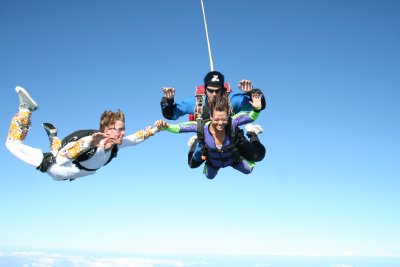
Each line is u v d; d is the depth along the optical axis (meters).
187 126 6.27
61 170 5.52
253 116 6.09
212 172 6.95
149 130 6.15
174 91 6.30
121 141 5.48
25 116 5.63
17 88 5.57
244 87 6.11
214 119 5.88
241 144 6.48
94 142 5.23
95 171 5.77
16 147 5.48
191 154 7.12
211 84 6.12
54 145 6.07
